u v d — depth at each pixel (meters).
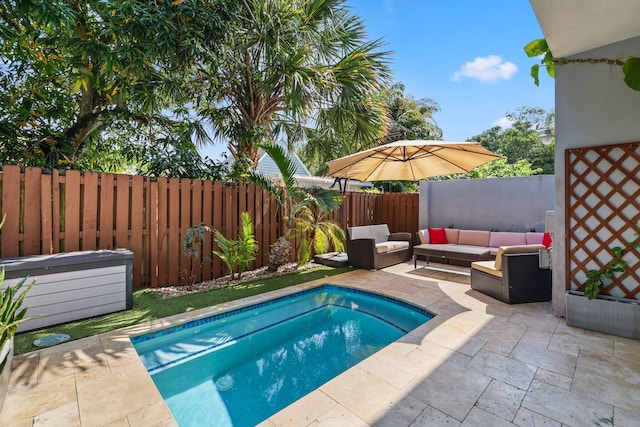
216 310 3.91
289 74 5.79
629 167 3.32
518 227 7.18
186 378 2.81
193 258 5.34
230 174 6.19
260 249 6.45
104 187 4.51
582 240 3.62
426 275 6.04
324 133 7.61
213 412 2.34
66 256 3.67
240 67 6.35
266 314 4.37
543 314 3.85
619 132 3.38
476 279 4.90
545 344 3.01
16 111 5.36
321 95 6.40
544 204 6.86
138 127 6.83
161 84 5.63
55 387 2.23
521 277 4.23
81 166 6.45
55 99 6.00
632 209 3.31
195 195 5.39
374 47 6.44
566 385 2.31
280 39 5.73
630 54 3.26
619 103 3.37
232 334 3.76
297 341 3.62
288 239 6.24
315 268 6.66
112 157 7.57
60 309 3.38
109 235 4.55
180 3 4.66
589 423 1.90
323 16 6.38
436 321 3.61
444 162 6.32
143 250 4.92
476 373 2.48
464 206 7.96
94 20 4.89
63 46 4.71
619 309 3.19
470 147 5.11
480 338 3.14
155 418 1.92
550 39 3.26
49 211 4.09
